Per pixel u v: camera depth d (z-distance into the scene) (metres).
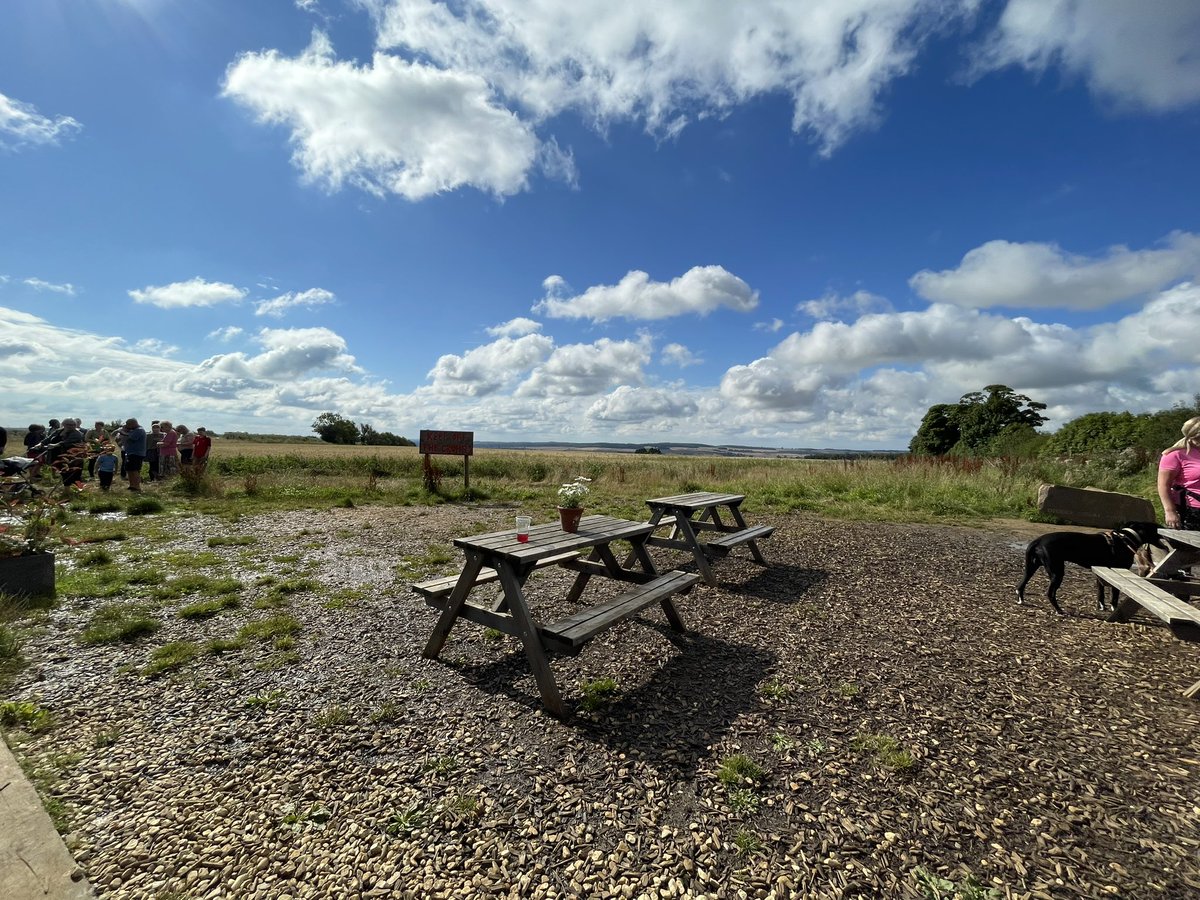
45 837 2.00
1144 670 3.49
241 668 3.51
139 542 7.15
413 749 2.64
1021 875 1.88
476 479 18.14
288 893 1.81
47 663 3.53
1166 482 4.43
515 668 3.55
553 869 1.92
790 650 3.82
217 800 2.26
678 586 3.87
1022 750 2.62
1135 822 2.14
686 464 20.09
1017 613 4.60
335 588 5.26
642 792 2.33
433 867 1.92
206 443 14.42
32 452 10.52
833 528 8.45
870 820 2.15
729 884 1.85
